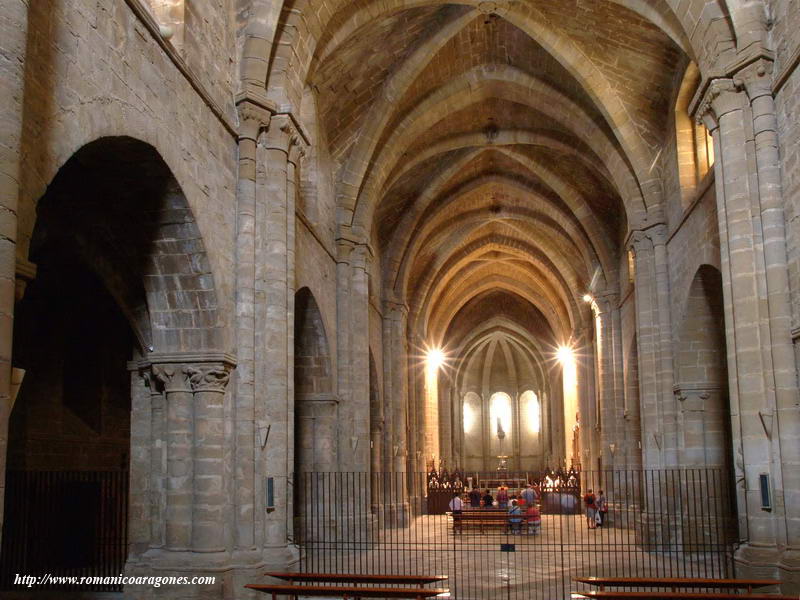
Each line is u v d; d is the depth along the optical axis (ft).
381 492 99.66
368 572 59.72
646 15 58.65
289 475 51.44
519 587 53.21
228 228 48.85
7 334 23.54
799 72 43.21
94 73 33.37
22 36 25.04
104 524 59.67
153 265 45.65
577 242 110.22
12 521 55.47
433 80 80.18
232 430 47.85
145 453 49.80
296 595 40.57
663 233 75.31
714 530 68.03
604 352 105.29
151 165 40.01
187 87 43.32
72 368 65.77
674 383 72.13
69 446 61.98
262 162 52.42
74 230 45.11
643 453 77.20
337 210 80.28
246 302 49.32
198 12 46.01
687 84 66.49
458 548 77.30
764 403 45.55
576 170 98.37
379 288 104.78
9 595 48.70
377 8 63.62
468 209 119.75
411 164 92.27
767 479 44.86
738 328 46.85
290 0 53.93
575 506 123.85
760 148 46.75
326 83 70.38
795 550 42.65
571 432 148.05
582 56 70.95
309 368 75.36
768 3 47.42
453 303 155.84
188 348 46.62
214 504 45.37
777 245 45.52
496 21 73.51
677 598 36.94
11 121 24.25
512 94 83.97
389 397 105.70
